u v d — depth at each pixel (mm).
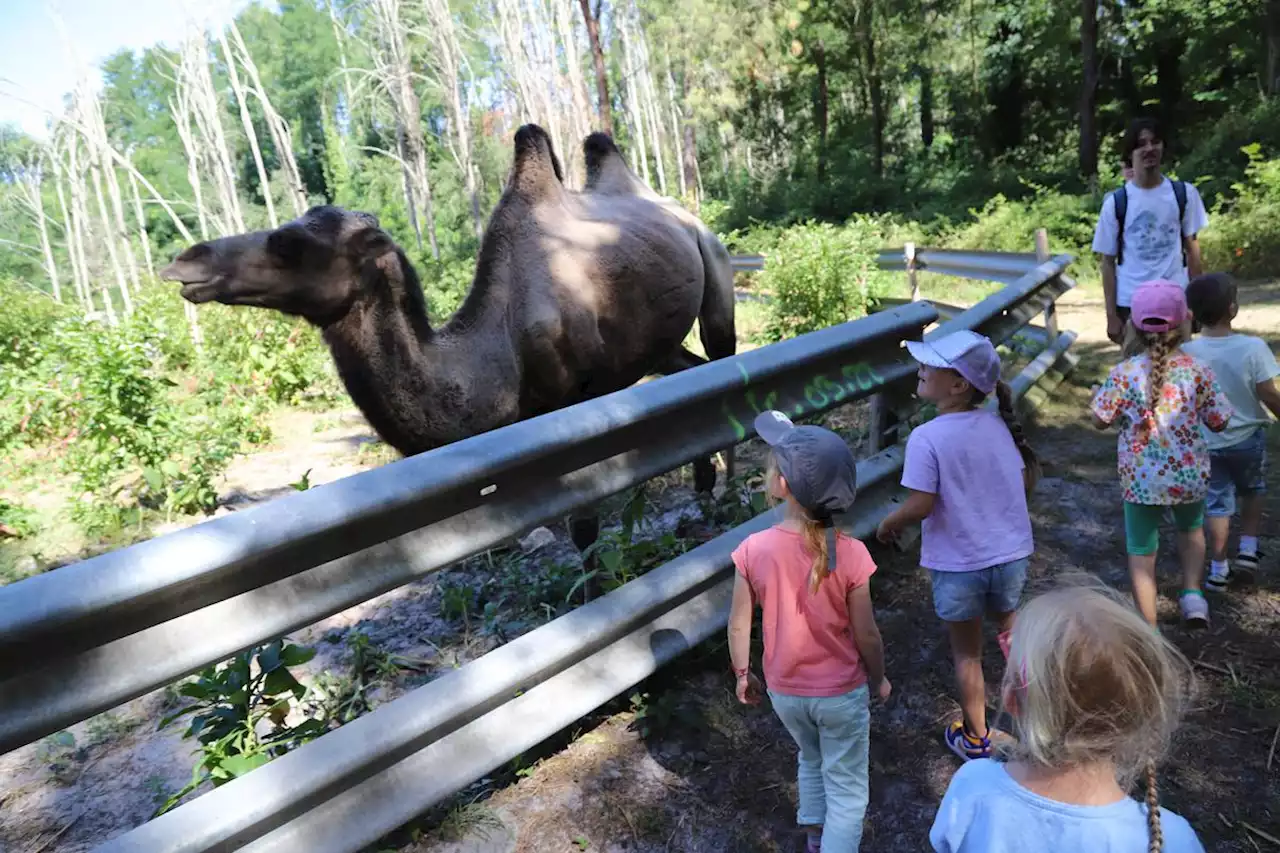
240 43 22781
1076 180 22781
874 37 29109
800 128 35531
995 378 2639
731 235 26203
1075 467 5207
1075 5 26812
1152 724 1295
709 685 3246
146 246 21469
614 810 2650
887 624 3629
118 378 6605
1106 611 1330
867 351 4055
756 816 2619
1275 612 3459
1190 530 3307
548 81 27641
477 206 32125
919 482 2656
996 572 2654
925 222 23719
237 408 8453
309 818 2252
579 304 4258
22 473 7836
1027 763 1451
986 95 30797
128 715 3627
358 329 3594
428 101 42969
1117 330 4672
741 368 3408
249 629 2148
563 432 2783
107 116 51125
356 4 36312
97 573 1883
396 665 3674
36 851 2801
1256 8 23359
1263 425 3531
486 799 2717
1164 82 27203
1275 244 11461
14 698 1829
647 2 30859
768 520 3486
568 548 4781
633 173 5777
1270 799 2533
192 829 2043
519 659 2639
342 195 52719
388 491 2342
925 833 2535
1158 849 1280
